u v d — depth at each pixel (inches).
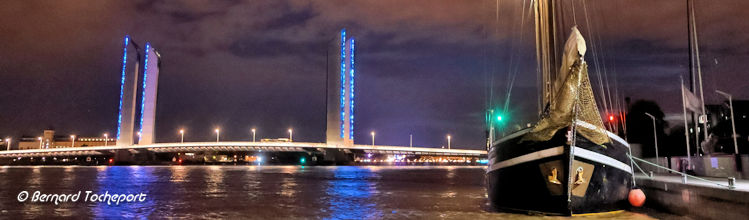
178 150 7470.5
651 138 2395.4
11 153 7696.9
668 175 1359.5
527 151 840.9
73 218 1029.8
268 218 1039.0
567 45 774.5
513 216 902.4
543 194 833.5
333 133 7426.2
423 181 2824.8
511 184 888.3
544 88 891.4
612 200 882.8
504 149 896.9
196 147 7401.6
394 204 1325.0
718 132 2063.2
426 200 1450.5
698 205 763.4
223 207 1259.8
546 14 891.4
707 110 2112.5
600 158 825.5
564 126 786.2
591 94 789.9
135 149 7613.2
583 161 804.0
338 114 7411.4
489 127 1137.4
